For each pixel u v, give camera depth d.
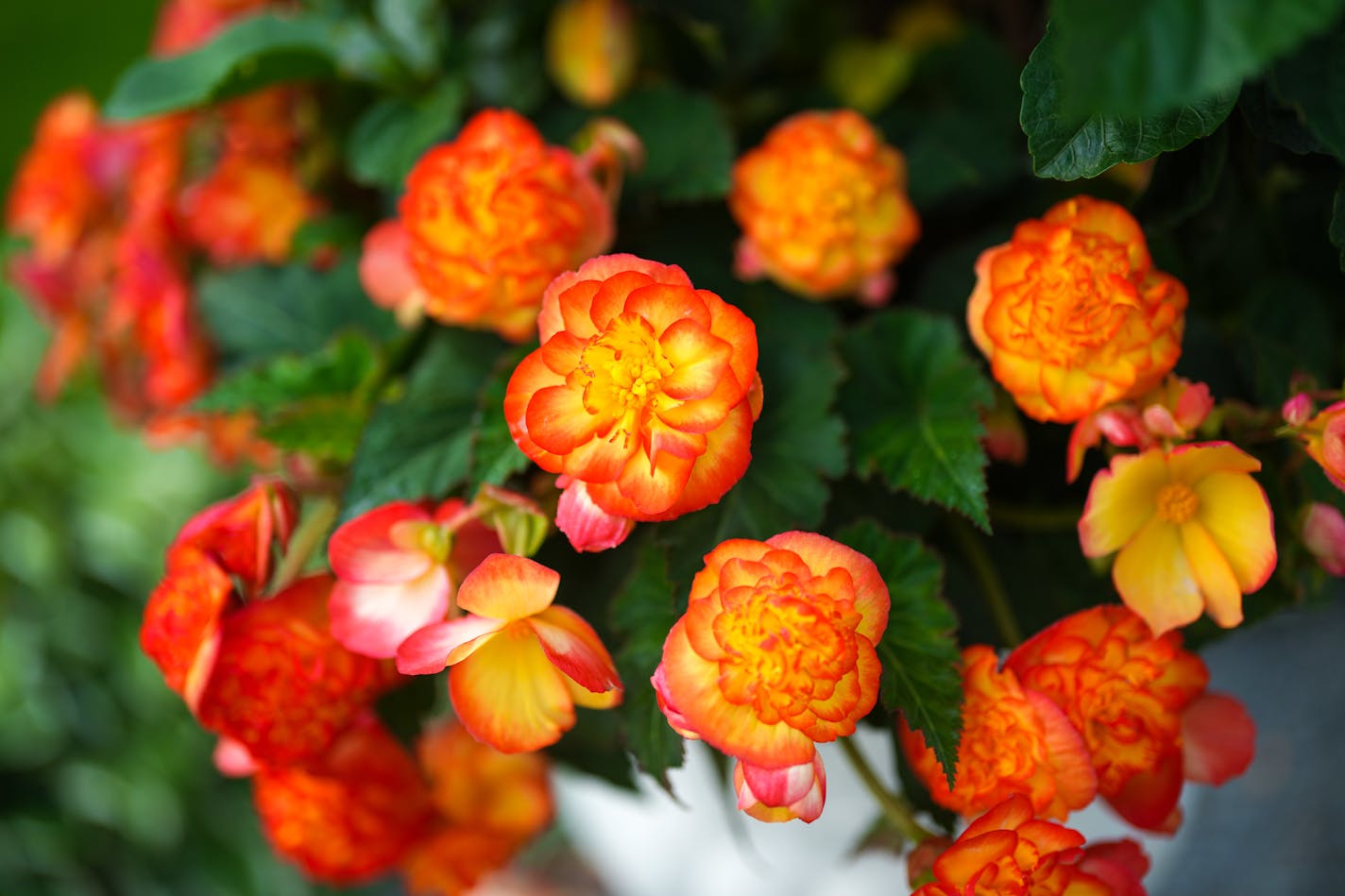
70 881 1.03
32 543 0.96
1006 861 0.45
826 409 0.52
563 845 1.19
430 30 0.64
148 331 0.67
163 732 1.02
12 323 0.99
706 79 0.65
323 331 0.64
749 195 0.56
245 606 0.51
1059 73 0.45
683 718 0.44
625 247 0.59
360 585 0.50
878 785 0.51
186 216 0.67
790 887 0.67
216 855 1.06
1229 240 0.56
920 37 0.68
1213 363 0.54
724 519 0.50
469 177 0.52
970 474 0.50
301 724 0.51
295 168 0.67
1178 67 0.38
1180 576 0.48
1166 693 0.49
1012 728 0.47
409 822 0.59
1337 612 1.05
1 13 0.75
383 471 0.54
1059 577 0.54
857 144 0.56
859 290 0.57
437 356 0.56
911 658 0.48
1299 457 0.50
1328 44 0.45
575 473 0.45
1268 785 0.94
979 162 0.60
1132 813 0.50
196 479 0.97
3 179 0.83
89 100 0.81
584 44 0.62
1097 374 0.48
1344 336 0.57
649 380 0.45
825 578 0.44
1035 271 0.48
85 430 0.99
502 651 0.47
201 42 0.69
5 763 0.99
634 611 0.51
